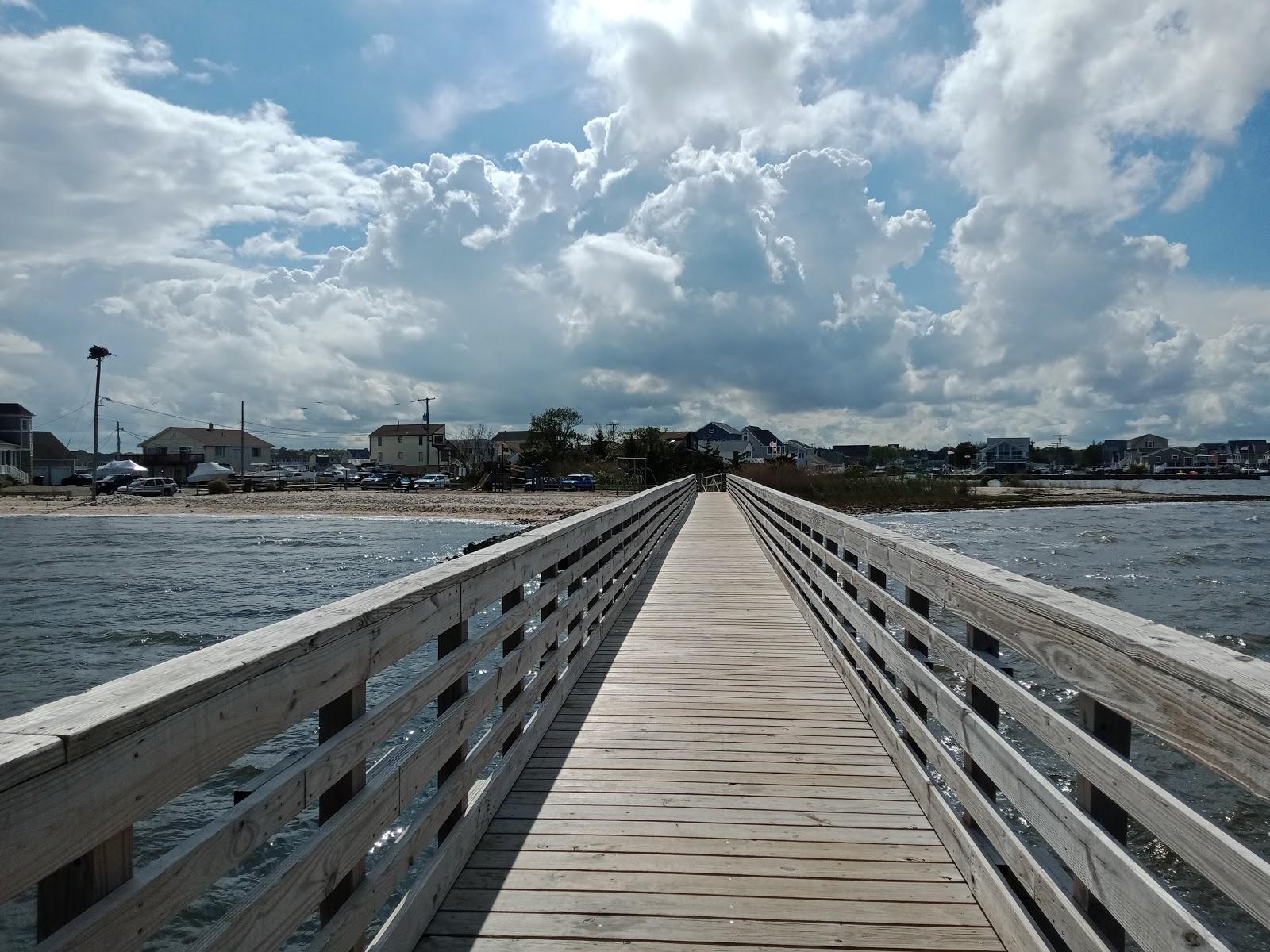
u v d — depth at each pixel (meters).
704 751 4.03
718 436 92.19
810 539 6.90
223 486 58.91
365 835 1.97
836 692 5.07
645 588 9.20
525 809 3.35
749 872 2.83
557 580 4.67
